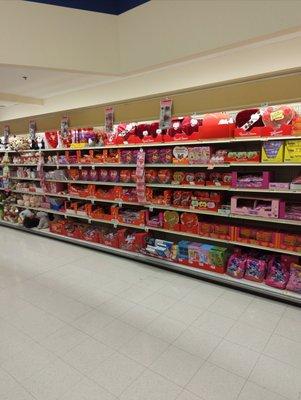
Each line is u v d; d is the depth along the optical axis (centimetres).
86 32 310
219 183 362
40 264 456
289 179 359
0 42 269
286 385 218
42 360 248
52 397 212
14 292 368
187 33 274
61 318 310
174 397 209
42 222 619
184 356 250
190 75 381
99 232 506
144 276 406
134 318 307
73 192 535
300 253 317
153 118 393
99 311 322
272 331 280
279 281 333
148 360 246
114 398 209
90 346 265
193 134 366
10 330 291
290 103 308
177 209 399
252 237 349
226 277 367
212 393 212
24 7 276
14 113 720
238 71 342
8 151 669
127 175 453
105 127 449
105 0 315
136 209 485
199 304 331
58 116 519
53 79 454
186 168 425
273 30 229
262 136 316
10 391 218
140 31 307
